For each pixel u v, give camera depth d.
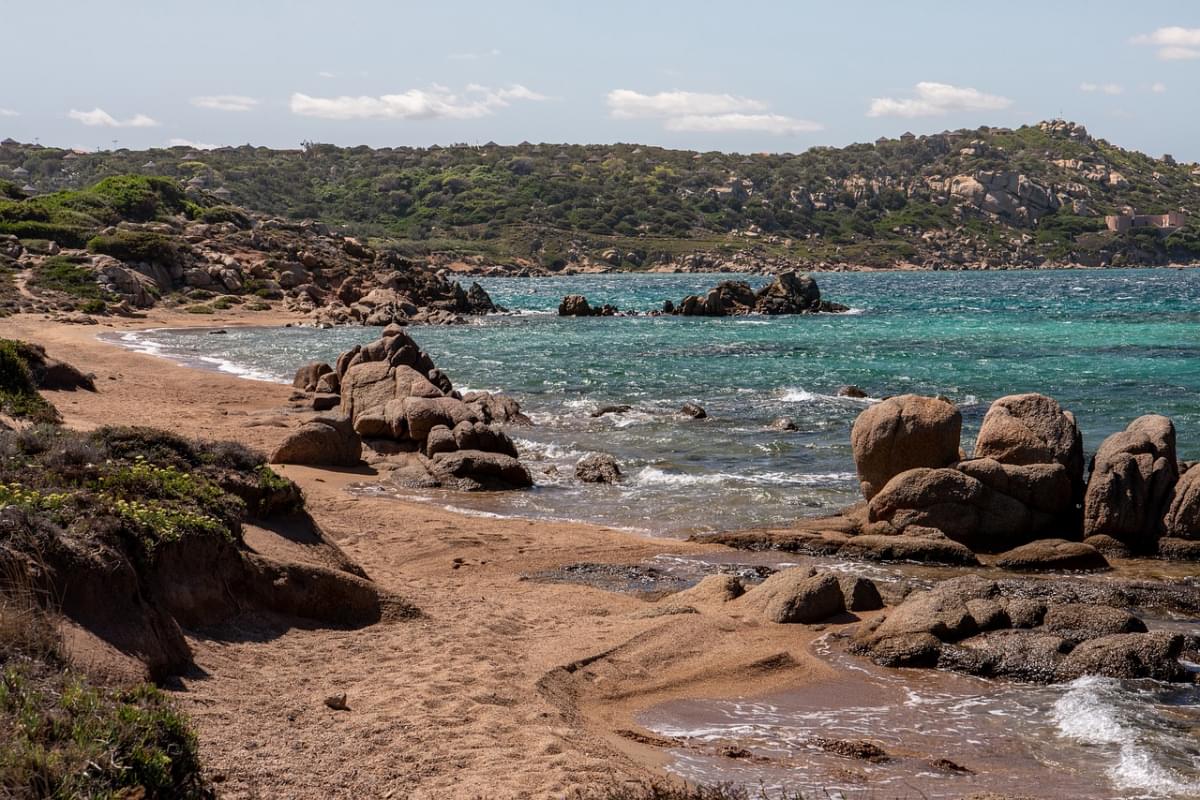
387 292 80.81
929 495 18.78
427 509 20.86
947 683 11.94
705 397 37.22
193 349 53.06
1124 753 9.86
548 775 8.55
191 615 10.71
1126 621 13.02
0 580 8.76
